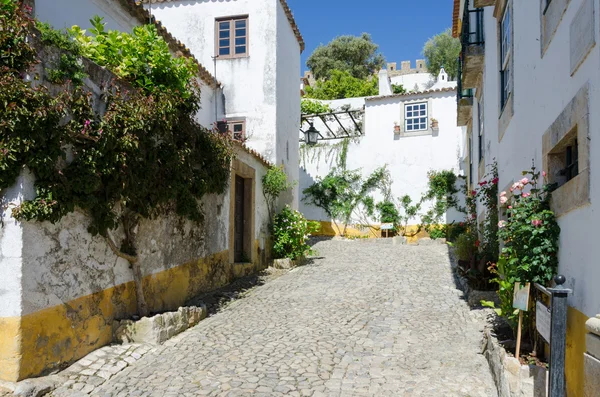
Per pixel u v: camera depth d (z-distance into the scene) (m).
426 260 12.78
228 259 9.68
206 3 13.05
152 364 5.25
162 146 6.46
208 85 12.41
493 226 8.96
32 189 4.57
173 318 6.28
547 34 4.78
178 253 7.56
